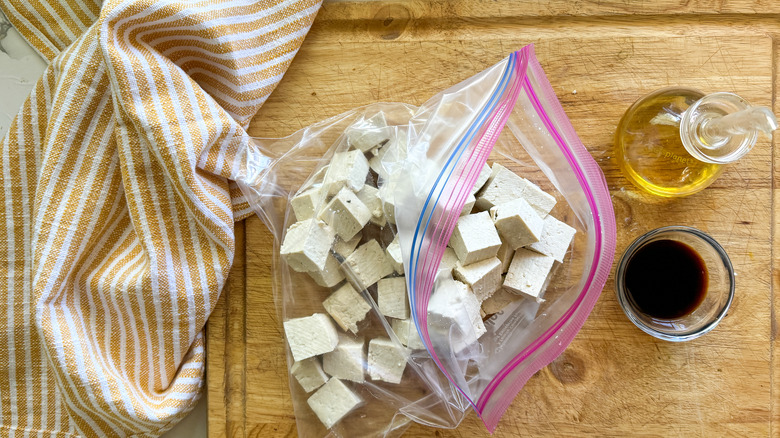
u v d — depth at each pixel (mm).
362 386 352
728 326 361
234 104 356
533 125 346
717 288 348
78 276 349
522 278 326
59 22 362
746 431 359
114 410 343
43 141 349
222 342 365
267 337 365
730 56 364
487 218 312
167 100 331
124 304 348
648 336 361
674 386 361
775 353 360
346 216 326
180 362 364
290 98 367
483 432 361
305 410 357
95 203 342
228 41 336
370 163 352
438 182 306
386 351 337
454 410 354
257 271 365
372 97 366
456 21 367
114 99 326
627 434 360
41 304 331
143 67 324
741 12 365
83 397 341
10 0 356
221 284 353
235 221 365
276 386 364
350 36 367
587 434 361
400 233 309
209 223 341
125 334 354
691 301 350
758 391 360
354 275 333
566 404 362
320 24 367
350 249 337
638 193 363
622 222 363
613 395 361
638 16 367
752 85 363
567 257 345
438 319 312
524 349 338
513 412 363
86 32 340
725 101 317
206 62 344
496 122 313
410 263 302
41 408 361
